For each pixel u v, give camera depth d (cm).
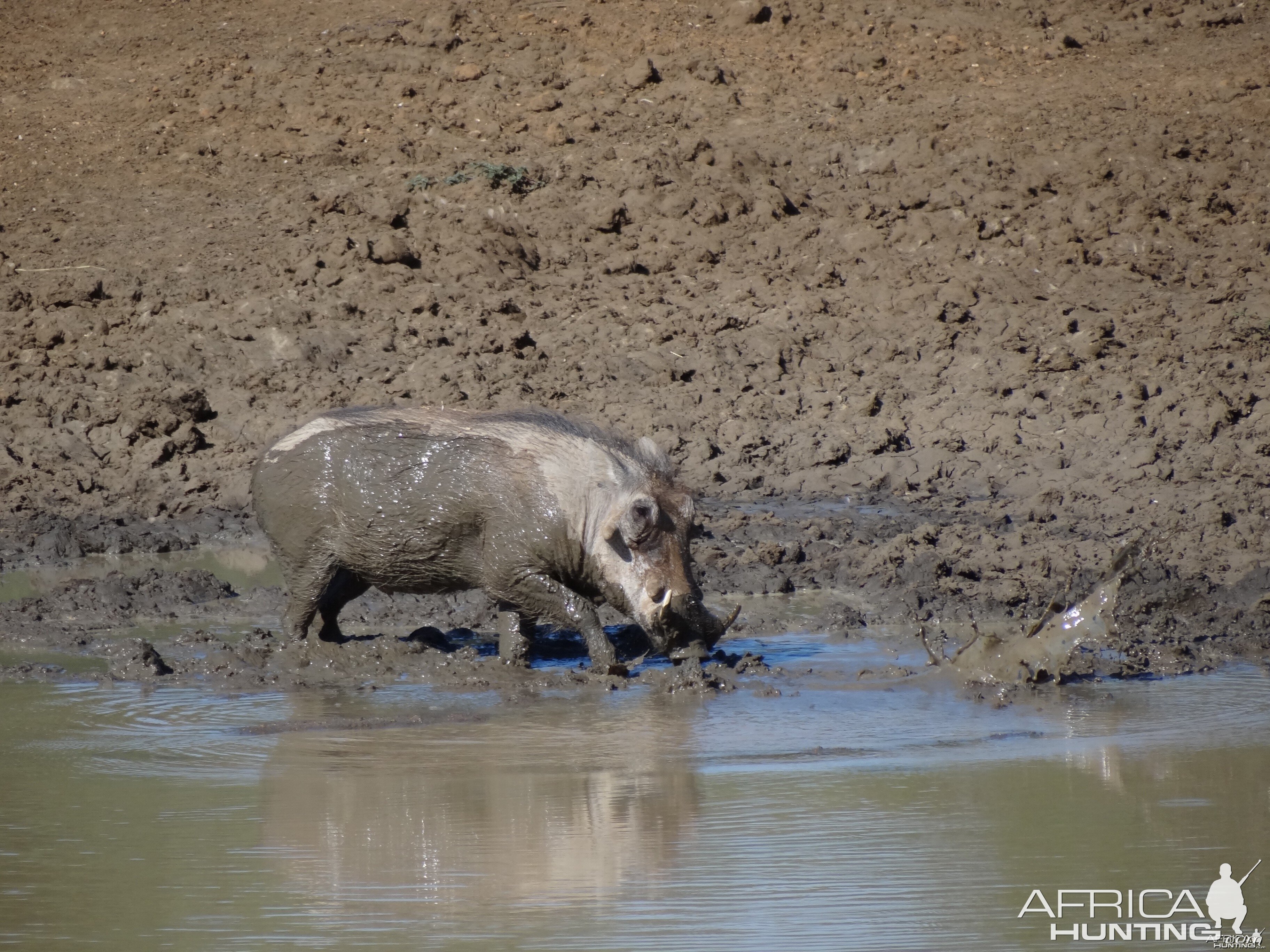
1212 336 7594
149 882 2570
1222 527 5734
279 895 2503
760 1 11538
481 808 2977
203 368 7512
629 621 4909
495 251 8631
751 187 9281
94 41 11494
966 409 7144
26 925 2378
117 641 4584
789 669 4250
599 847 2730
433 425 4441
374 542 4397
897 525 5994
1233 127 10050
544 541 4269
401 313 8094
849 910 2412
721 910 2416
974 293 8231
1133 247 8706
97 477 6656
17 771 3275
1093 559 5359
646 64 10638
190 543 6091
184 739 3541
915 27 11638
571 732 3588
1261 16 12031
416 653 4412
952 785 3103
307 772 3250
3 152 9862
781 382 7544
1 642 4600
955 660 4200
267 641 4569
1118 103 10431
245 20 11800
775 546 5512
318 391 7281
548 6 11731
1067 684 4072
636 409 7181
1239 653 4403
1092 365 7431
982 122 10175
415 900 2472
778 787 3100
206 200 9288
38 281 8169
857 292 8362
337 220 8912
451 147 9831
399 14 11650
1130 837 2755
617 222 8938
